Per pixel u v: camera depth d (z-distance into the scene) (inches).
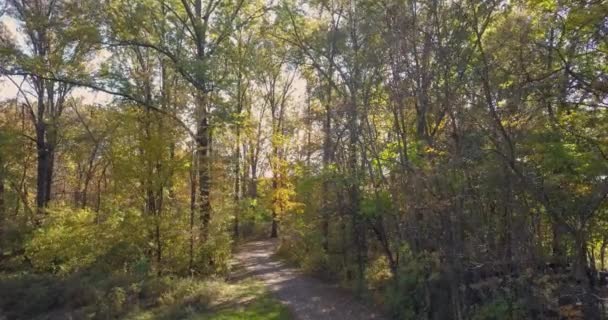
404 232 528.1
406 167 471.8
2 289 724.7
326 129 741.9
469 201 423.2
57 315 655.8
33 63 837.8
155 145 742.5
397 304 510.6
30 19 930.1
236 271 882.1
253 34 1196.5
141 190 768.3
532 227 394.3
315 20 942.4
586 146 374.3
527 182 368.2
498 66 406.6
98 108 1146.7
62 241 815.7
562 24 365.1
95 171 1398.9
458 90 451.2
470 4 468.1
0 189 1102.4
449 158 434.9
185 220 795.4
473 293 432.1
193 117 807.7
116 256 789.2
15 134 1089.4
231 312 563.8
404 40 508.4
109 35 887.7
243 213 1044.5
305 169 758.5
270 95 1653.5
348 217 680.4
